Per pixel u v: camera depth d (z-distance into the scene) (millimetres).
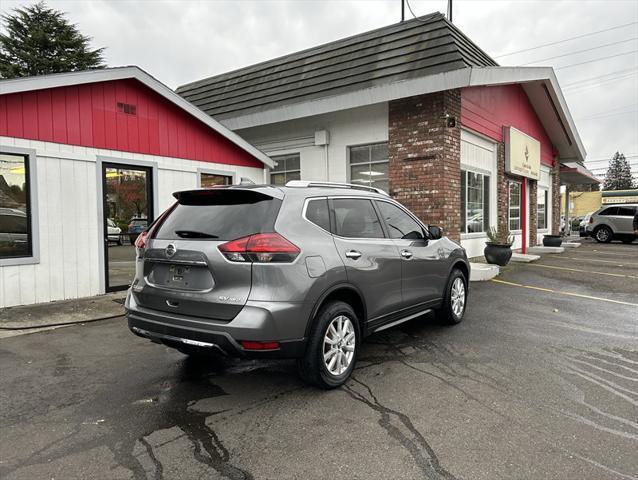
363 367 4309
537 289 8359
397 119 10211
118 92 7789
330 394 3689
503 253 10594
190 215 3818
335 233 3980
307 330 3494
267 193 3615
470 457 2740
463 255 5988
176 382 3967
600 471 2590
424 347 4914
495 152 12891
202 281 3441
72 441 2941
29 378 4043
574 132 17672
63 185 7102
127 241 8086
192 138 9055
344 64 11531
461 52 9836
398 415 3301
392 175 10344
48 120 6883
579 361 4453
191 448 2857
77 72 7020
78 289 7328
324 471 2605
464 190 11195
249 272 3299
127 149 7934
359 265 4023
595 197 44094
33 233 6746
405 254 4734
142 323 3729
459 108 10336
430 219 9773
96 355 4676
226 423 3191
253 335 3225
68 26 33812
